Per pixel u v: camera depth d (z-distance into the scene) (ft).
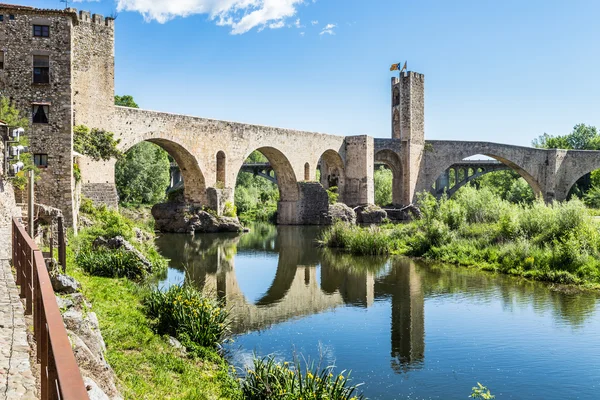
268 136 164.86
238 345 46.06
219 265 88.94
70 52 82.79
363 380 39.22
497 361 43.06
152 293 47.96
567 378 39.68
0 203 62.64
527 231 92.02
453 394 36.94
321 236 138.51
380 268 87.15
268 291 69.62
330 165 211.41
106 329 38.14
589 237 81.20
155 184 187.93
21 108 80.59
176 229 140.56
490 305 61.11
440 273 82.17
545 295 65.87
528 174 235.81
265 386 31.40
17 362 19.27
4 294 29.27
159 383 30.66
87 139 103.30
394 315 57.11
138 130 120.06
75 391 8.71
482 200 115.44
